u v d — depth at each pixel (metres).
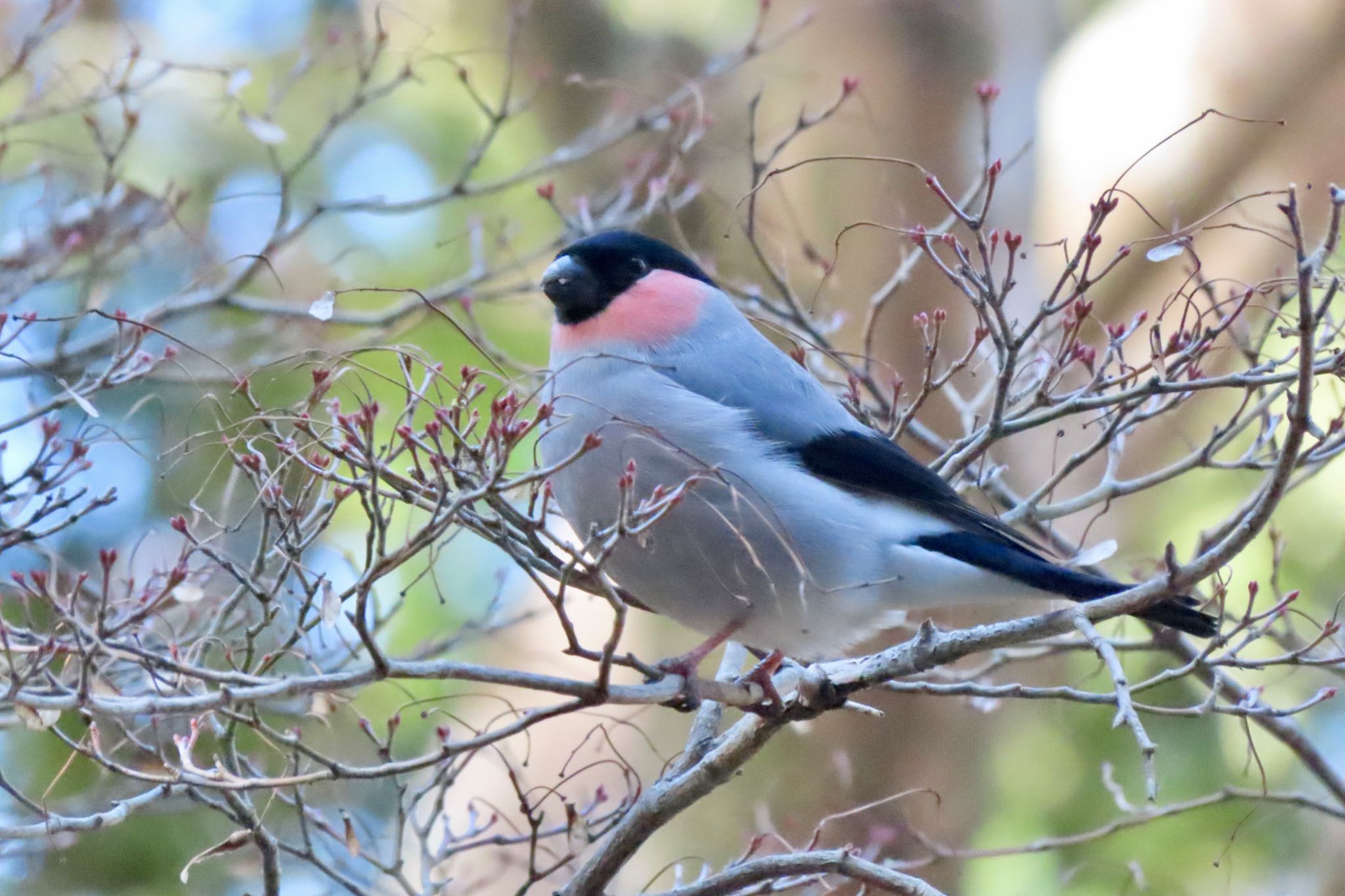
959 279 8.48
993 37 15.68
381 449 6.49
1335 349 7.85
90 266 9.53
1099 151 16.67
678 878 8.47
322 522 7.22
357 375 8.32
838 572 8.01
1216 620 7.25
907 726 13.84
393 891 10.59
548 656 12.26
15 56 10.77
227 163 14.16
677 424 7.96
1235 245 15.95
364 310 14.54
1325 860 13.48
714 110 15.04
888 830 9.65
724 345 8.47
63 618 6.04
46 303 11.42
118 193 10.23
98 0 13.20
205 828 11.33
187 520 8.16
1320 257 6.17
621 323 8.48
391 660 5.91
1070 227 16.55
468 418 6.73
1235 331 10.62
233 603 7.31
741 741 7.53
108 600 7.34
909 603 8.27
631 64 15.90
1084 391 8.22
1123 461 14.77
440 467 6.02
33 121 10.06
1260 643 13.45
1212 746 14.01
